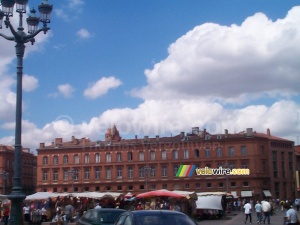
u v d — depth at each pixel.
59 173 112.06
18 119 21.61
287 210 21.28
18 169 21.38
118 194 50.62
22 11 21.69
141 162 107.12
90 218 19.81
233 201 88.94
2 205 45.62
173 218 13.33
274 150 106.88
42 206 50.00
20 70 21.89
